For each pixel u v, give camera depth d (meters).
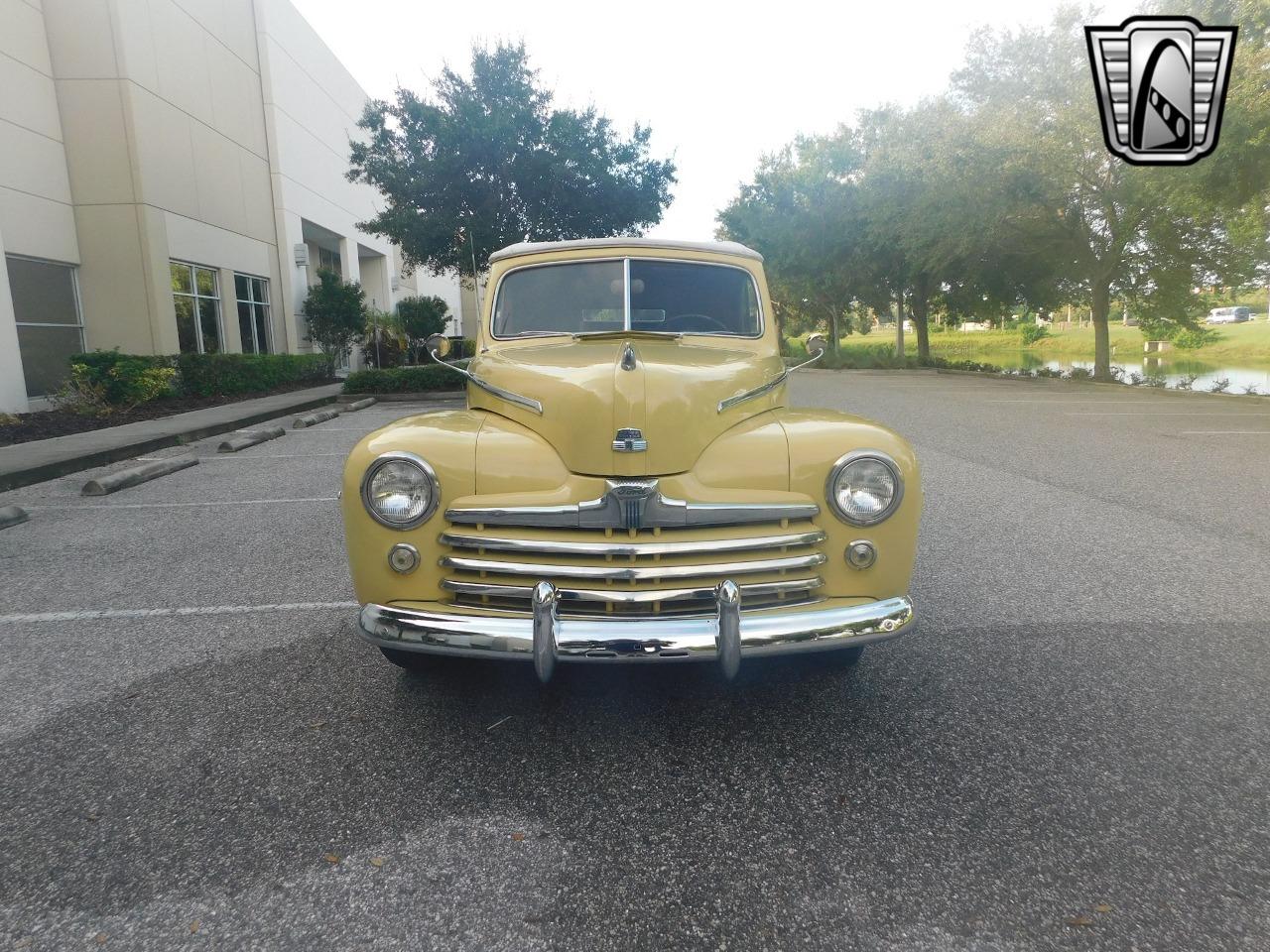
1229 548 5.46
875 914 2.14
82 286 15.58
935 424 12.27
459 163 18.25
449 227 18.58
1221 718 3.17
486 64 18.64
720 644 2.71
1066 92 19.30
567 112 18.75
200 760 2.93
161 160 16.52
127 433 10.90
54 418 12.56
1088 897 2.19
